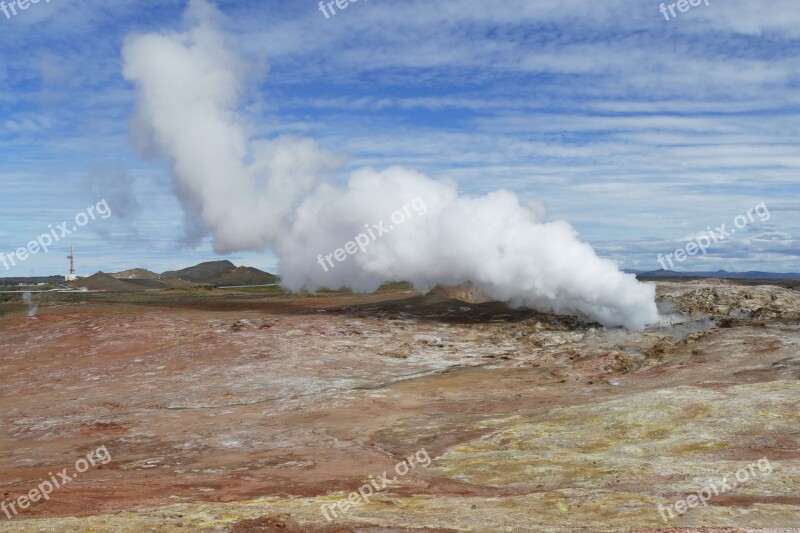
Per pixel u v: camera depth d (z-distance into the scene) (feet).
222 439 147.84
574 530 81.05
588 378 213.05
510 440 137.59
